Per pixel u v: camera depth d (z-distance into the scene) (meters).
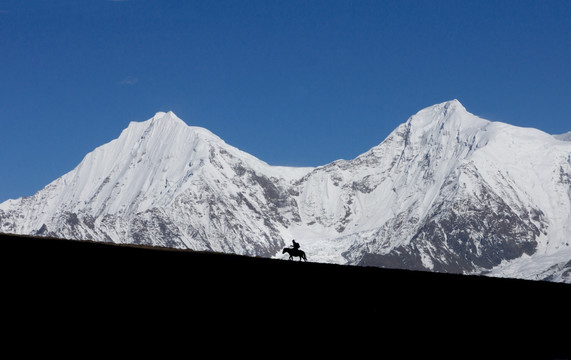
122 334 52.06
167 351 50.19
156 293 61.31
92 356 48.00
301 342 54.97
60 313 54.03
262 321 58.25
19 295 56.31
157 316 56.12
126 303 57.91
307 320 59.69
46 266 64.69
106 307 56.47
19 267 63.25
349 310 63.69
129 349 49.84
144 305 58.03
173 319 56.03
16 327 50.75
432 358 54.72
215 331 54.84
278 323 58.31
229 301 61.91
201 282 66.50
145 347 50.38
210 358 50.22
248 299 63.16
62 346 48.84
